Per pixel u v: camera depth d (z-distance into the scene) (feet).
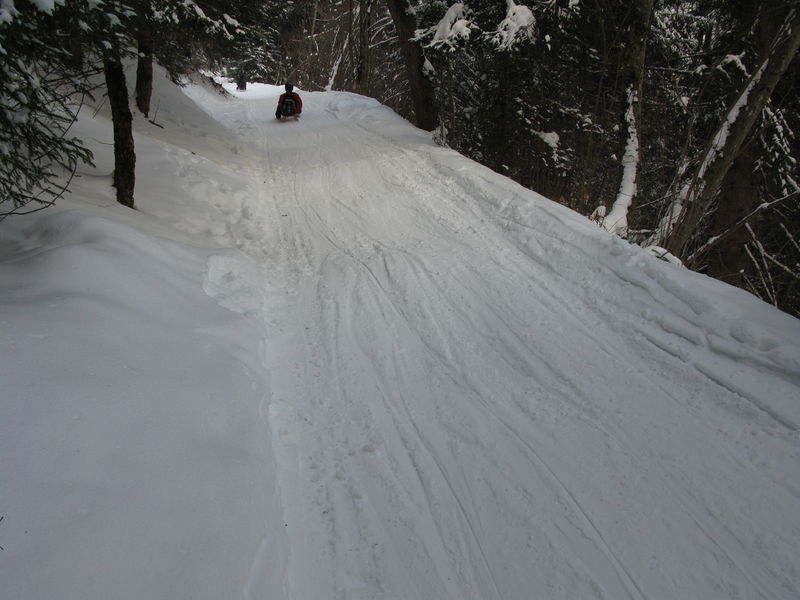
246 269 18.67
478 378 13.15
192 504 7.74
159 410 9.22
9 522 6.11
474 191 26.37
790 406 11.30
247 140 46.88
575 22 38.42
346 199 28.45
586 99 44.16
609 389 12.50
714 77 32.12
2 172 13.70
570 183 48.42
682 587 8.07
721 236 27.27
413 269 19.08
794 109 33.09
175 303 13.60
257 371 12.66
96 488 7.14
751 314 14.30
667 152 40.75
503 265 19.06
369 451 10.85
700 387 12.27
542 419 11.66
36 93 12.91
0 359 8.46
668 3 38.06
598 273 17.47
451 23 37.60
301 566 8.25
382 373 13.43
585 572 8.31
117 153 20.18
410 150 37.09
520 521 9.22
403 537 8.94
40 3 12.26
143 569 6.45
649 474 10.10
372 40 98.27
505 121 46.91
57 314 10.57
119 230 15.33
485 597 7.98
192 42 29.27
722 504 9.41
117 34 15.87
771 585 8.07
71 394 8.41
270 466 9.75
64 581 5.81
